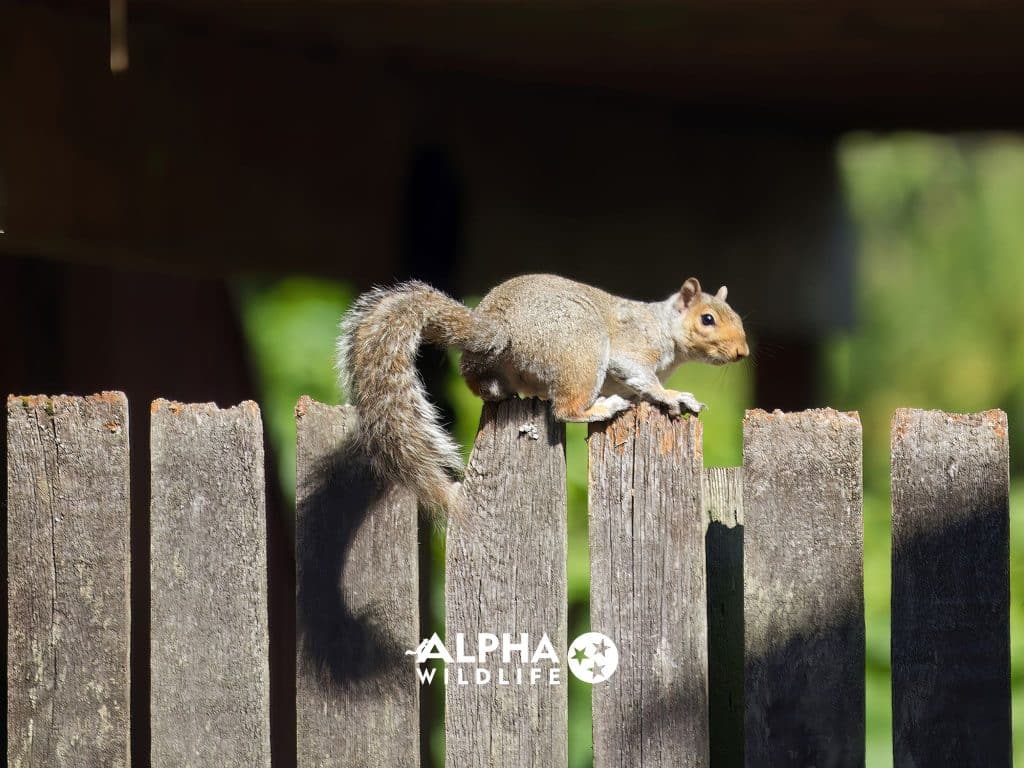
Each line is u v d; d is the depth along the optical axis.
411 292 7.57
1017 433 27.19
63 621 6.40
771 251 17.12
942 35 10.85
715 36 10.98
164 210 11.07
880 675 12.03
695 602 6.13
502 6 9.86
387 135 13.10
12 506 6.43
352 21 10.76
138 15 10.71
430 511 6.58
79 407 6.42
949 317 28.36
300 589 6.35
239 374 14.32
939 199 27.64
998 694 5.83
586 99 14.80
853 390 28.77
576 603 14.24
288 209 12.17
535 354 8.27
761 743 5.98
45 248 10.36
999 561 5.83
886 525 16.95
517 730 6.25
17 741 6.41
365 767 6.30
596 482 6.21
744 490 6.01
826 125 16.73
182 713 6.32
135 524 11.62
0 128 9.87
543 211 14.40
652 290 15.52
